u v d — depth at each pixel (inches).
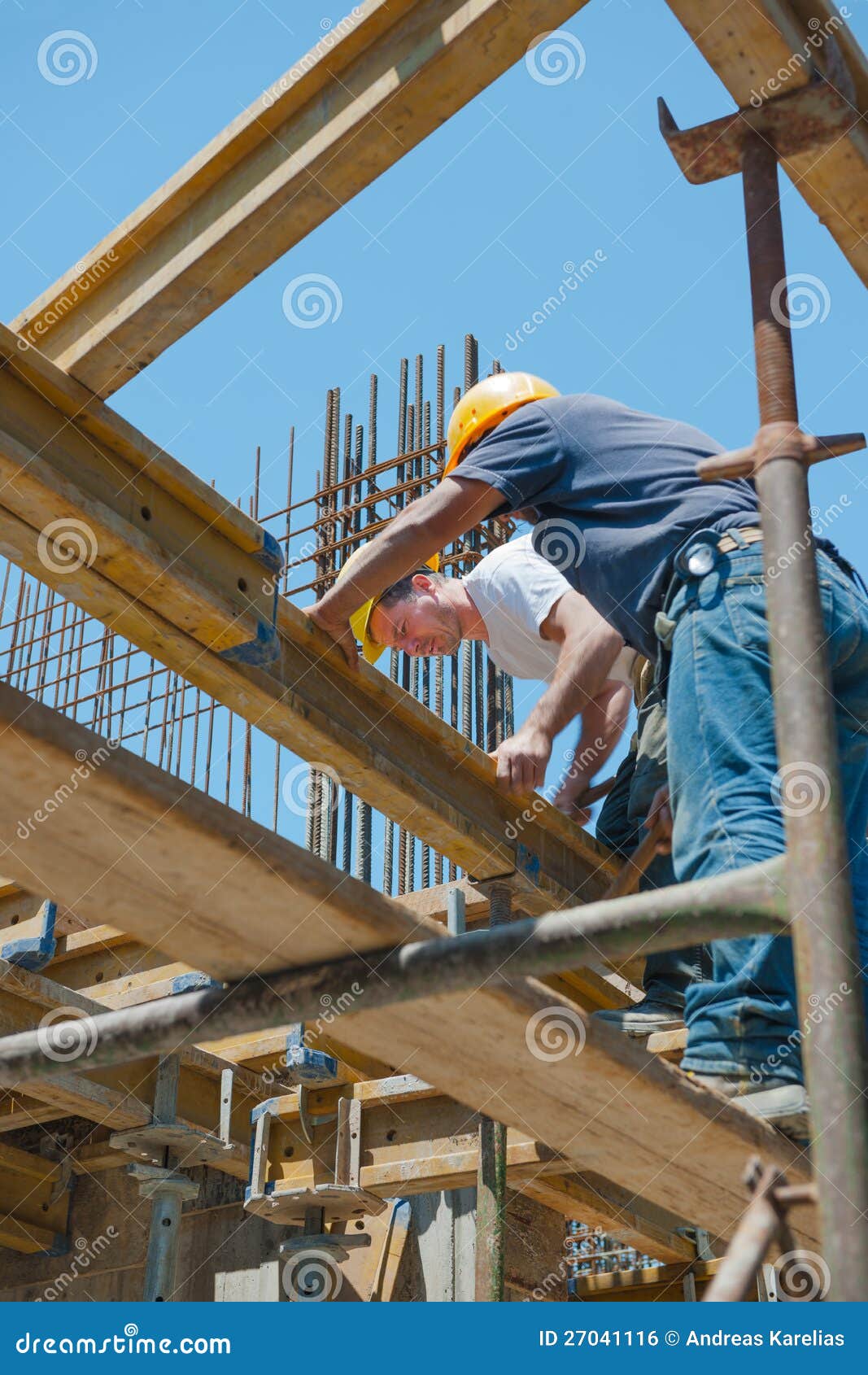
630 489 195.2
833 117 129.2
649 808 238.4
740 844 154.7
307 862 124.7
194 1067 291.7
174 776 117.8
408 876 313.6
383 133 149.3
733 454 120.7
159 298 162.4
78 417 165.2
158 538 169.8
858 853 173.5
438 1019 141.7
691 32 126.5
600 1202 277.3
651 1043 233.0
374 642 274.2
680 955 233.6
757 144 132.3
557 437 203.0
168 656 182.2
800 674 109.3
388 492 329.7
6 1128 307.7
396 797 209.2
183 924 132.3
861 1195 93.7
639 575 188.9
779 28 124.2
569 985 284.8
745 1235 102.3
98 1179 334.6
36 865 125.2
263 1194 259.6
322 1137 264.1
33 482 155.4
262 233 157.9
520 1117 163.6
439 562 318.7
